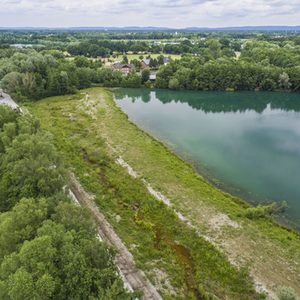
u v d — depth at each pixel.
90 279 18.91
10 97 81.00
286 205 37.34
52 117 68.12
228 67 105.31
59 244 20.20
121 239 30.17
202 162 49.47
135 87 106.50
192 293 24.75
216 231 32.09
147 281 25.67
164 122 69.81
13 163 30.94
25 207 23.92
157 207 35.78
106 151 50.44
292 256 29.09
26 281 17.25
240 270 27.25
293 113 78.69
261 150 54.53
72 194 36.75
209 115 76.50
